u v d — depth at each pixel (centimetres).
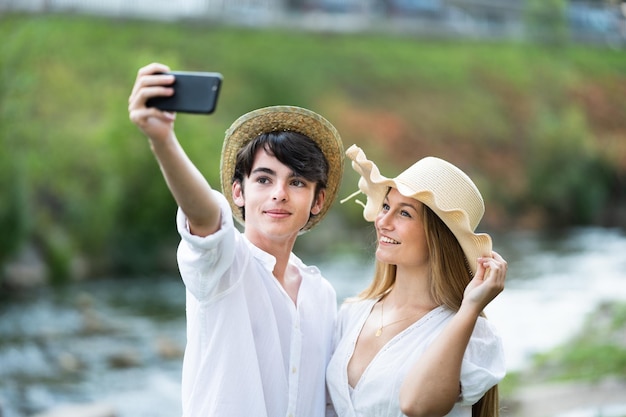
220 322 234
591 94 2883
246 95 2267
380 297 273
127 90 1925
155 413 779
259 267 248
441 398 229
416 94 2602
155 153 191
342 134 2345
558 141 2450
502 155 2536
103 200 1561
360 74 2570
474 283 234
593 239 2083
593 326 952
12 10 1936
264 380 243
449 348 229
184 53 2259
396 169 2323
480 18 3322
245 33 2462
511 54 2931
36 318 1148
